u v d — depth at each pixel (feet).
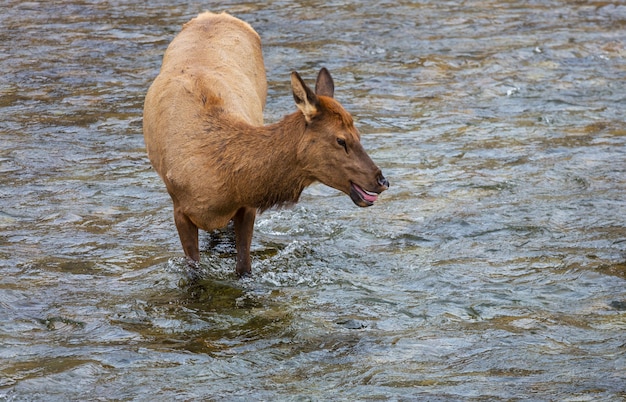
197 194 88.33
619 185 117.39
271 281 93.45
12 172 121.29
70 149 130.41
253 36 113.19
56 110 146.30
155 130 94.27
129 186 117.60
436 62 169.89
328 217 109.29
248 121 93.66
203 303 88.53
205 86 93.71
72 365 75.97
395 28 190.70
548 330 82.48
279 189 86.48
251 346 80.12
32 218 107.14
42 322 83.87
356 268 96.58
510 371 75.31
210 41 105.91
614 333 81.76
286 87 157.17
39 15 200.13
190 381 73.92
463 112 146.20
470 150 130.62
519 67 167.32
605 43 180.04
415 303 88.53
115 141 134.10
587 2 212.43
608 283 91.86
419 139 135.03
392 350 79.15
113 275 93.66
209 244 102.27
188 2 212.23
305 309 87.45
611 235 103.09
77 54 174.19
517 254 99.04
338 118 83.30
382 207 111.96
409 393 71.82
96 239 101.96
